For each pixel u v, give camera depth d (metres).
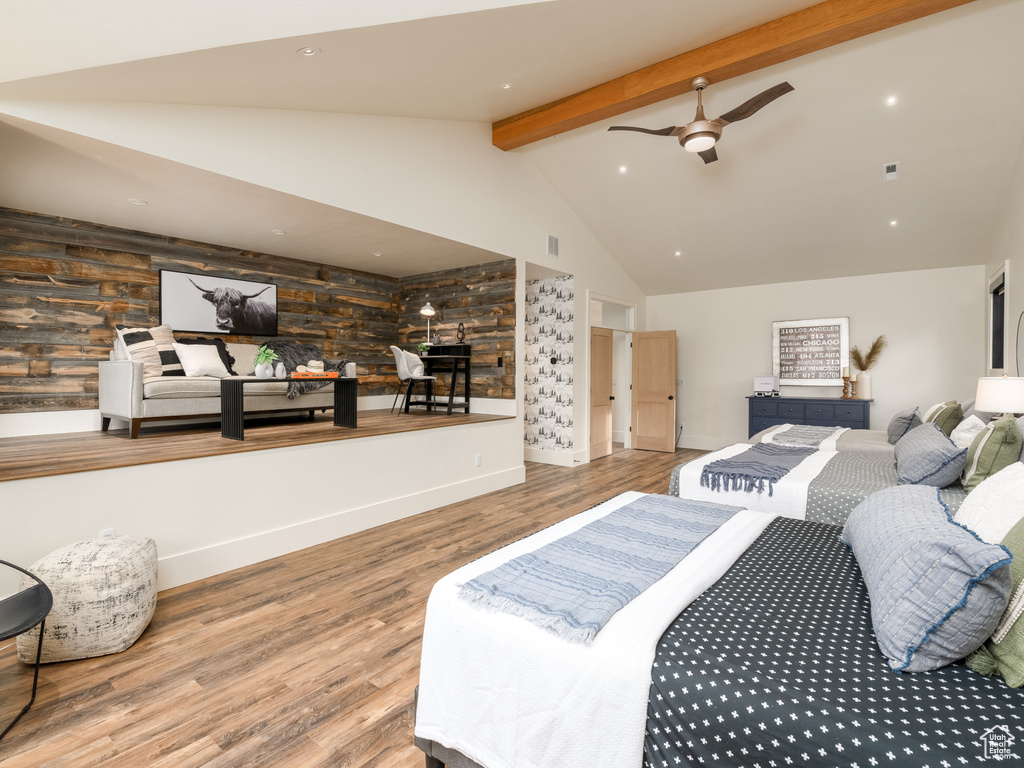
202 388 4.10
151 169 3.02
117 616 2.15
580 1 2.62
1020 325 4.17
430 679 1.44
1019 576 1.09
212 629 2.37
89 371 4.16
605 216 6.31
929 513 1.42
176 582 2.84
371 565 3.16
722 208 5.66
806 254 6.17
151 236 4.45
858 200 5.07
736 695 1.03
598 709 1.14
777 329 7.01
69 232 4.01
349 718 1.77
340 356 5.98
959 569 1.06
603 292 6.95
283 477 3.39
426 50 2.89
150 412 3.87
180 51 2.28
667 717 1.08
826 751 0.92
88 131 2.59
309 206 3.71
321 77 2.99
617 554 1.68
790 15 3.28
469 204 4.85
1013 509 1.29
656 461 6.73
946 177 4.56
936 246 5.57
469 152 4.85
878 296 6.36
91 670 2.04
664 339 7.52
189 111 2.97
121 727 1.71
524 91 4.10
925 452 2.67
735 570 1.63
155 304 4.48
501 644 1.29
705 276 7.20
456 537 3.69
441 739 1.40
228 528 3.10
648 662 1.13
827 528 2.09
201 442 3.49
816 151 4.61
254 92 3.00
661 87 3.82
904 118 4.09
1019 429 2.35
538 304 6.69
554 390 6.55
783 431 5.05
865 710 0.95
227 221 4.08
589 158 5.39
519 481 5.48
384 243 4.80
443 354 6.07
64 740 1.65
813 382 6.76
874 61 3.68
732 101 4.22
